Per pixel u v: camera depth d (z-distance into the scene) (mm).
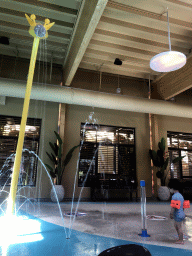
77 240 2738
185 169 9172
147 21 5547
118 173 8203
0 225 3457
